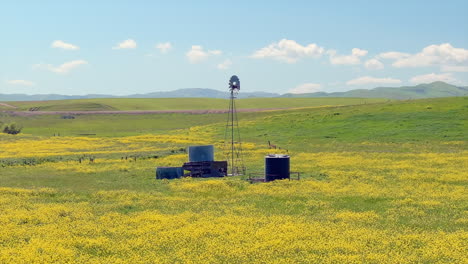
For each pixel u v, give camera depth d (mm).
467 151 68188
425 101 121125
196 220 32375
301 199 39594
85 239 27766
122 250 25500
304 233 28312
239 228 29562
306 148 79250
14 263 22938
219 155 72500
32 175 54156
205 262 23141
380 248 25203
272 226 30047
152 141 95438
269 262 23109
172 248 25922
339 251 25000
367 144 80125
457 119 95500
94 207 37125
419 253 24438
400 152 70312
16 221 32156
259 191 43062
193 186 45844
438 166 56812
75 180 50938
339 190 42688
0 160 65500
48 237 28250
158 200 39844
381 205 36688
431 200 37969
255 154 73125
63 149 83562
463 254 23812
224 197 41219
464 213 33562
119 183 48969
